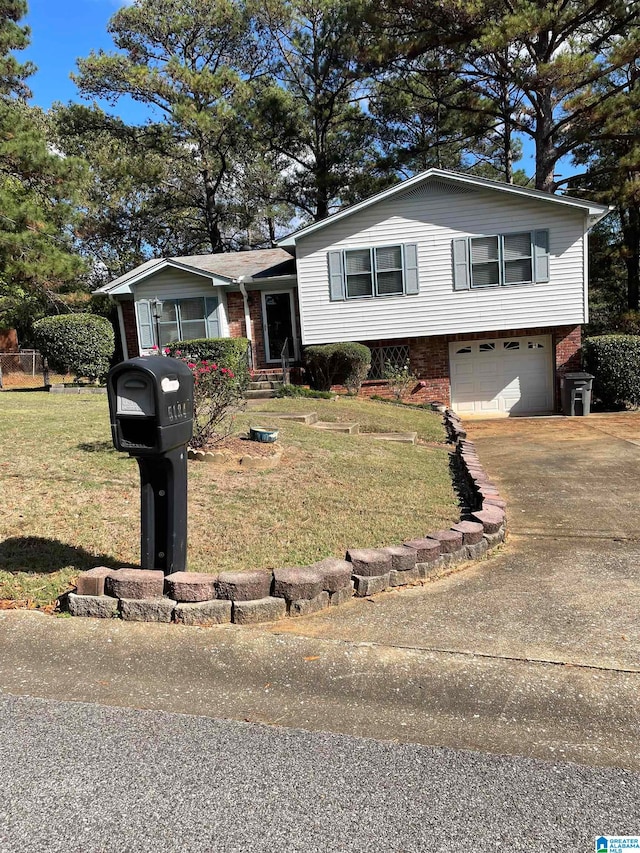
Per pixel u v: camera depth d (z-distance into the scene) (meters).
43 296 16.22
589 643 3.02
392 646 3.00
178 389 3.22
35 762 2.16
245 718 2.45
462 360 15.47
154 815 1.90
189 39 23.27
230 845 1.78
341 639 3.08
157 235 26.80
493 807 1.94
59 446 6.49
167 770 2.12
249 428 8.20
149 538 3.41
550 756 2.21
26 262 12.67
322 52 22.75
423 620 3.31
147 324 15.83
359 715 2.47
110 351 15.56
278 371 15.66
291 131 23.39
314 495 5.58
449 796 1.99
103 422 7.96
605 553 4.49
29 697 2.59
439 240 14.66
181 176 23.70
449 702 2.55
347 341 15.23
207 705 2.54
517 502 6.16
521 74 16.77
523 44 16.75
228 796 1.99
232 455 6.47
